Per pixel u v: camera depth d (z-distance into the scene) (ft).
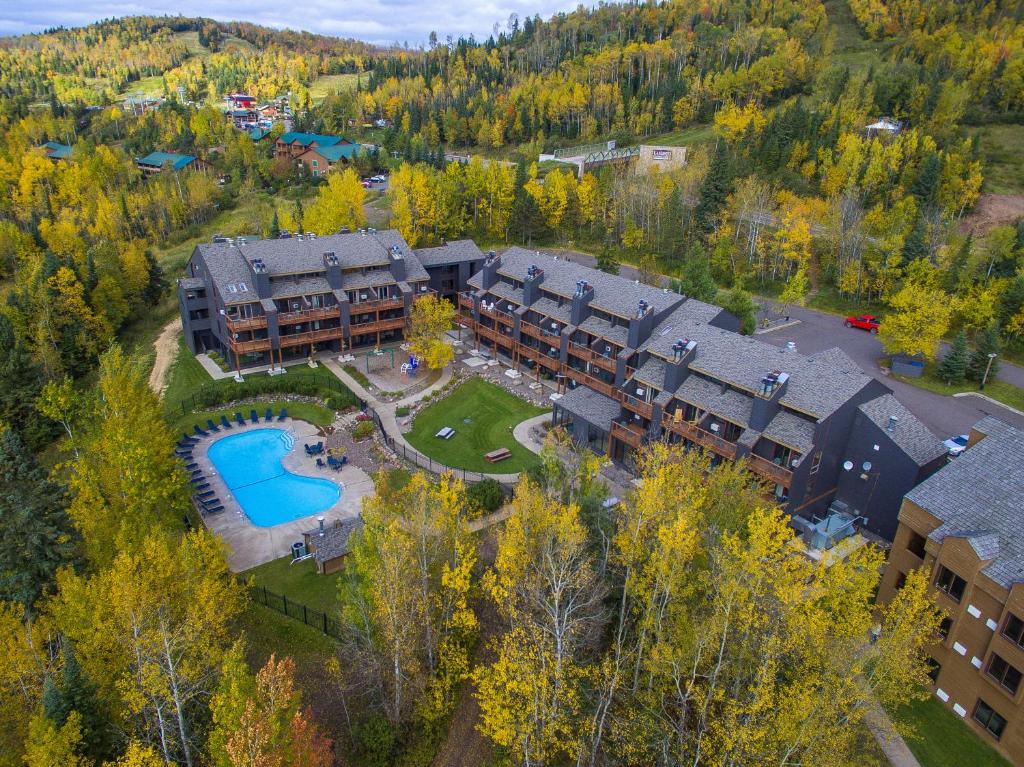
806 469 155.02
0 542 120.67
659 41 641.81
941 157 369.30
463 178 402.52
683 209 355.77
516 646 100.68
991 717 106.63
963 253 282.36
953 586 112.57
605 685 99.66
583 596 113.19
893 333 242.37
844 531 161.17
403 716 110.52
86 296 270.46
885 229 315.58
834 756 82.48
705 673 98.27
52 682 90.22
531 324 244.22
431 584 119.75
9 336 224.94
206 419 218.79
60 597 116.26
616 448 196.44
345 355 263.70
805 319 296.10
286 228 355.56
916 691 115.85
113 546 127.95
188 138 615.16
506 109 590.14
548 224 384.27
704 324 195.93
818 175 387.55
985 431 130.21
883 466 159.22
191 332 258.37
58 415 205.77
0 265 373.61
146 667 93.04
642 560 114.52
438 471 193.67
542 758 96.17
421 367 257.75
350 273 268.82
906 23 625.82
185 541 115.55
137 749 77.56
